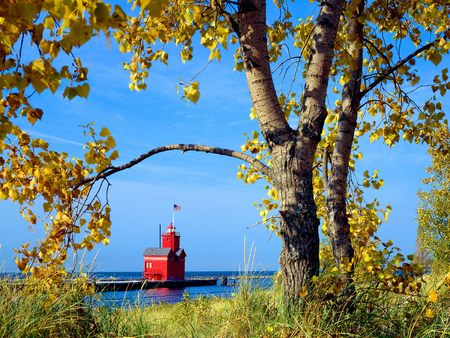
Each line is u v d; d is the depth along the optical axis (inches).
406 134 249.9
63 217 206.5
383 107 259.9
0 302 185.3
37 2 94.3
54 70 107.3
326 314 176.7
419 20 250.4
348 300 184.2
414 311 190.7
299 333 172.6
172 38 252.7
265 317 199.2
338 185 234.1
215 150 230.7
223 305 229.5
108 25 93.8
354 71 241.3
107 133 190.9
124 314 227.6
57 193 204.2
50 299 200.4
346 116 240.1
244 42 211.5
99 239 212.8
